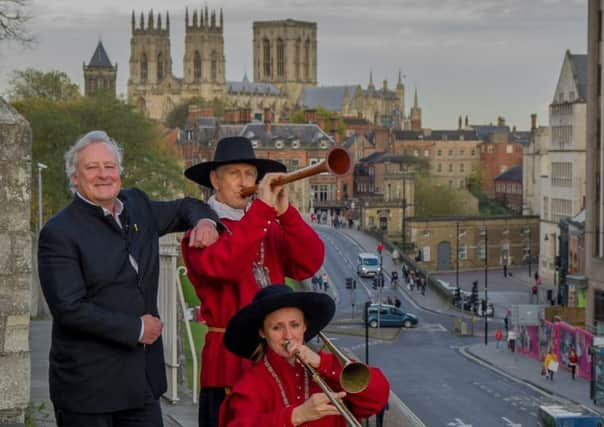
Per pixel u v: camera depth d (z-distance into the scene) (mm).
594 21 99250
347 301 116750
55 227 9062
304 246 9445
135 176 99062
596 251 96938
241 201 10000
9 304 10602
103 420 9172
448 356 83062
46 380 18250
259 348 8406
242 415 8078
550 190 168250
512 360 79125
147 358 9414
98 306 9117
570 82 161375
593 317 91250
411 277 126062
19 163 10539
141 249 9359
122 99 107375
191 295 41438
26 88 128250
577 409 43500
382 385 8211
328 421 8250
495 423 55375
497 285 161625
